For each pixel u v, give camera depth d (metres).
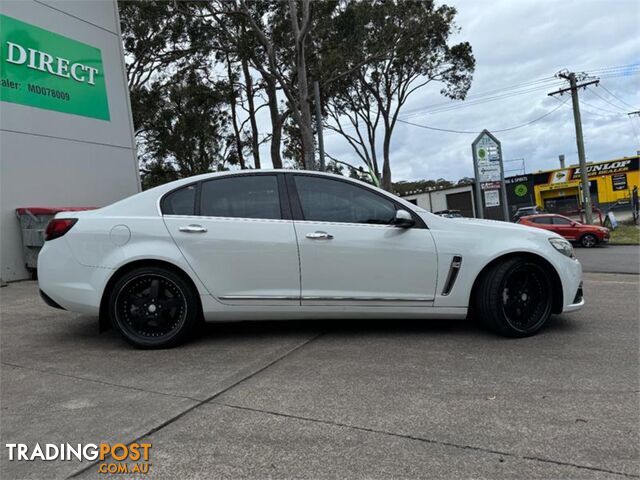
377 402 3.16
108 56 12.25
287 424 2.88
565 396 3.19
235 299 4.33
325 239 4.37
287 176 4.59
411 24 21.84
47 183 10.34
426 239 4.46
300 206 4.49
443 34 24.39
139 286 4.36
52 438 2.75
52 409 3.13
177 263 4.26
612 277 9.22
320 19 20.75
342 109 30.05
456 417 2.92
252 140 29.97
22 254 9.50
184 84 26.89
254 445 2.64
